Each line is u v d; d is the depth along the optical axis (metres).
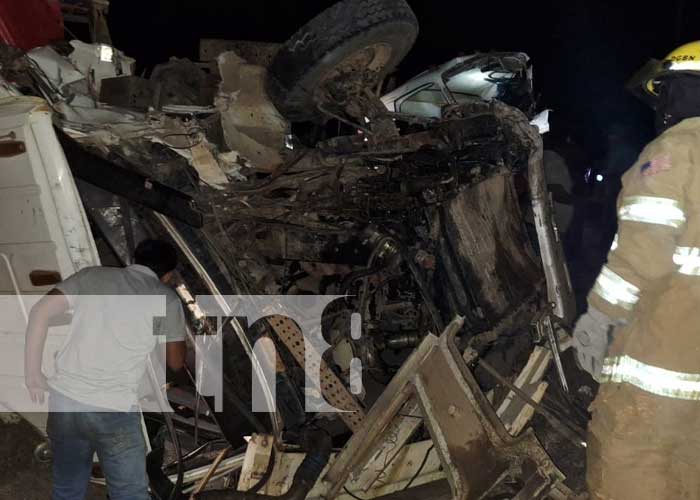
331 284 4.36
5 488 3.86
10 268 3.45
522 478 3.33
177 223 3.63
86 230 3.32
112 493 3.13
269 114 4.41
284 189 4.24
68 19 6.47
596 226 11.05
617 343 2.60
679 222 2.39
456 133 4.23
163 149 3.85
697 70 2.60
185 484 3.55
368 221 4.35
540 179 4.04
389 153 4.26
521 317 4.15
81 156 3.36
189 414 4.02
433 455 3.99
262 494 3.31
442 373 3.38
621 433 2.53
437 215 4.18
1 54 3.91
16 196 3.34
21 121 3.21
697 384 2.44
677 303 2.40
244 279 3.83
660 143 2.45
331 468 3.52
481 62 6.98
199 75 4.90
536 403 3.63
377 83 4.93
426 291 4.20
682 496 2.54
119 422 3.07
